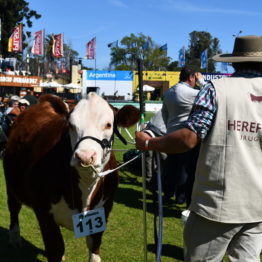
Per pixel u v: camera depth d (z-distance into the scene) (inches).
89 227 134.2
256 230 91.7
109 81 1411.2
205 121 89.0
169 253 178.9
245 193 89.0
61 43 1337.4
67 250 178.7
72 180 130.0
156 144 95.9
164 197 244.2
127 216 227.8
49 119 169.2
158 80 1510.8
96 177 122.3
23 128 171.3
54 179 134.6
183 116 196.9
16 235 183.9
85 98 129.0
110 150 128.0
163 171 239.0
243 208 89.2
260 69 93.5
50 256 139.6
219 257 94.3
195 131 89.0
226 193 89.0
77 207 133.9
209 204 91.0
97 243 140.8
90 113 123.0
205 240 93.4
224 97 89.0
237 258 93.0
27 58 1683.1
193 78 204.8
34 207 143.4
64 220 137.9
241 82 90.5
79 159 113.7
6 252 178.1
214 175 90.0
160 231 103.7
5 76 1122.7
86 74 1396.4
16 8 1712.6
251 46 92.6
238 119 88.1
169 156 231.9
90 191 131.0
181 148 90.7
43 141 146.0
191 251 96.0
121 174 331.9
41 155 141.6
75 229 131.4
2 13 1700.3
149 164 259.4
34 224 212.8
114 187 149.6
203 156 92.0
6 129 342.0
